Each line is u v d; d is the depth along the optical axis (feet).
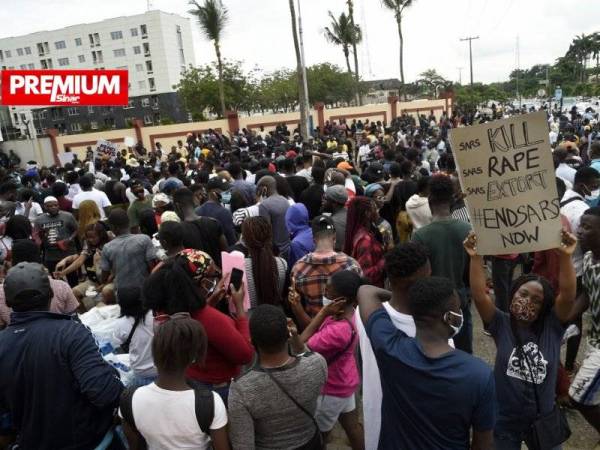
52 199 22.52
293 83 192.54
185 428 7.54
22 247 13.46
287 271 14.03
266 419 7.84
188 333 7.56
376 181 25.72
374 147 50.19
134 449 8.23
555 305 9.04
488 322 9.52
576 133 54.95
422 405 6.90
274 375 7.82
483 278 9.39
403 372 7.00
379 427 8.97
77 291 18.81
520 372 9.07
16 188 28.30
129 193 28.78
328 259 12.07
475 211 9.17
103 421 8.64
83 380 8.14
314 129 97.04
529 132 8.49
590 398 10.35
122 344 11.42
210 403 7.64
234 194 21.48
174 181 26.40
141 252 15.83
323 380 8.30
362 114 118.01
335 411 10.59
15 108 227.40
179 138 108.58
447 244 12.57
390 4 134.31
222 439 7.72
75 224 23.21
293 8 69.51
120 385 8.59
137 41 266.36
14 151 108.37
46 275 8.77
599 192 17.72
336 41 135.74
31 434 8.30
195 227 16.55
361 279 10.43
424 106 124.77
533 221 8.73
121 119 229.45
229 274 11.85
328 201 17.16
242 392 7.72
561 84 308.40
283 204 19.19
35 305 8.45
